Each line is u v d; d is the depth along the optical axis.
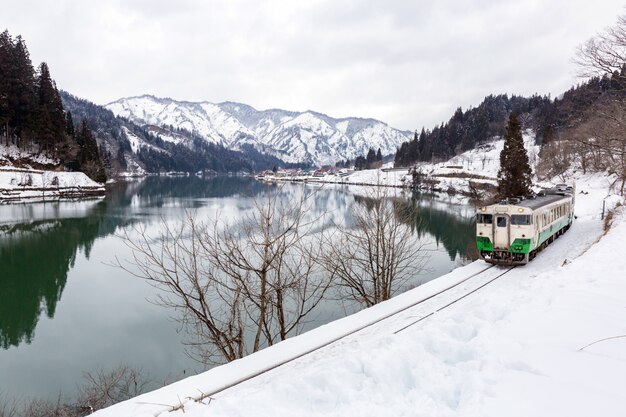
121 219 56.38
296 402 5.64
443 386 5.41
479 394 4.93
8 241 44.62
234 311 12.87
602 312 7.82
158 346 19.94
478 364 5.88
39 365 18.59
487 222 20.78
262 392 5.91
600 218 32.84
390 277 17.22
